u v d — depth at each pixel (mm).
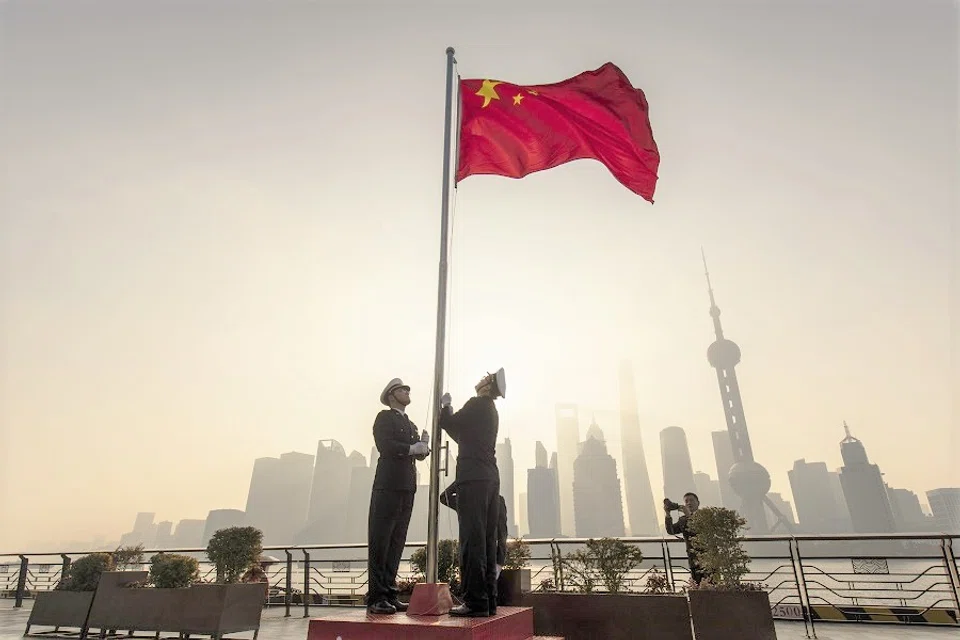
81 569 7875
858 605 7934
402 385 5359
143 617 6914
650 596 5645
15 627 8602
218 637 6449
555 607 5859
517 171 7062
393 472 4820
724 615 5332
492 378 4914
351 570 10875
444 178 5789
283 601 11398
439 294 5238
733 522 5879
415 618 3930
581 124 7410
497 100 7266
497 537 5238
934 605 7512
